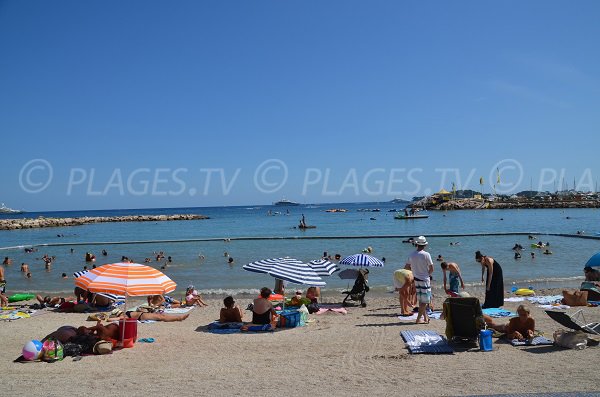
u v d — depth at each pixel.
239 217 120.25
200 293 19.25
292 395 6.60
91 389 7.07
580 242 38.28
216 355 9.25
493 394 6.23
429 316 12.44
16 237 59.75
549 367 7.45
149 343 10.39
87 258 31.78
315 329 11.65
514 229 55.91
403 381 7.07
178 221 106.62
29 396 6.73
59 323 12.84
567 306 13.59
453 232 52.81
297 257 31.88
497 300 13.23
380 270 24.75
